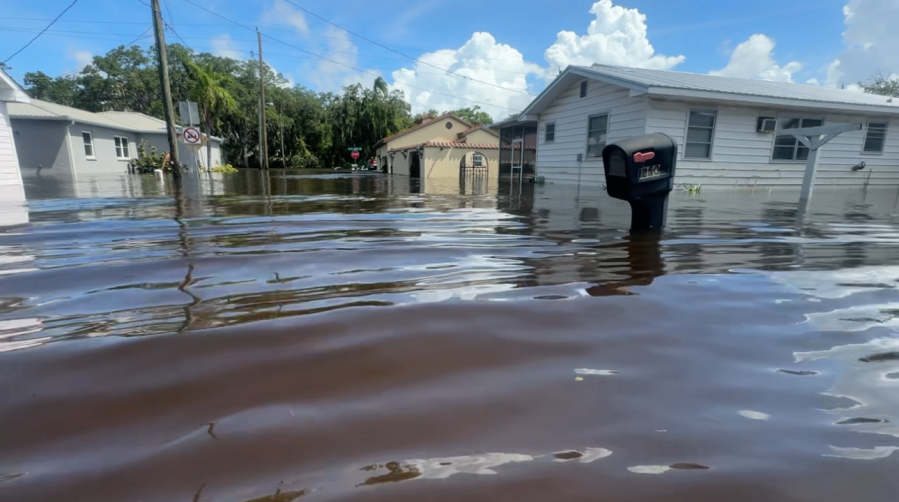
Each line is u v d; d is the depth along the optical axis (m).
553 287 2.06
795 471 0.83
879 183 10.96
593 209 5.55
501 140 16.39
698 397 1.09
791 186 9.97
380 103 39.62
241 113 36.16
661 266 2.49
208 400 1.07
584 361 1.29
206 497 0.76
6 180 9.95
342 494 0.77
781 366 1.27
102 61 40.88
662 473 0.83
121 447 0.90
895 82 30.83
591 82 10.06
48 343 1.41
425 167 22.12
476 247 3.04
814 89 11.16
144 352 1.34
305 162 43.03
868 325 1.60
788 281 2.19
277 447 0.90
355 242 3.22
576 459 0.87
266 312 1.70
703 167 9.05
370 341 1.43
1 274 2.29
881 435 0.94
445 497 0.77
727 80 10.45
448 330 1.53
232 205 5.99
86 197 7.07
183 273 2.32
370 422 0.98
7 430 0.95
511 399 1.08
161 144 23.23
